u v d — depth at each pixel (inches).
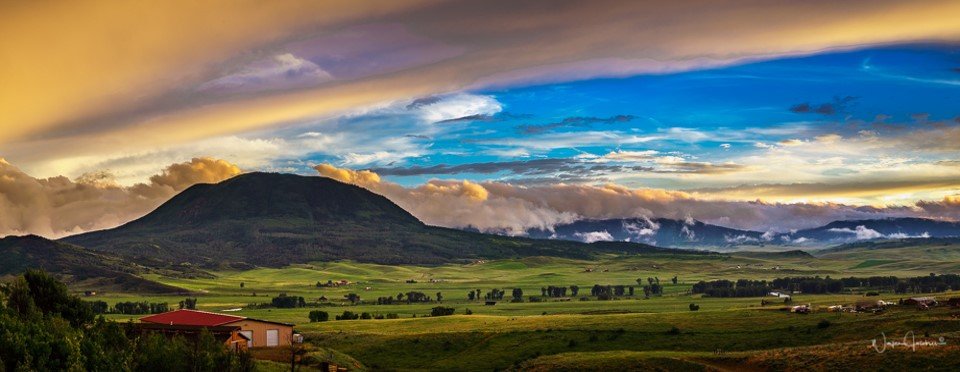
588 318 7593.5
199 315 6131.9
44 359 3420.3
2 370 3297.2
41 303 4480.8
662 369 4972.9
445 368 6038.4
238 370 4065.0
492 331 6919.3
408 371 6013.8
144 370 3796.8
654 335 6382.9
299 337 6259.8
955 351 4338.1
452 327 7549.2
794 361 4753.9
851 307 7224.4
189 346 3971.5
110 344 3929.6
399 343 6761.8
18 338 3420.3
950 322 5575.8
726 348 5895.7
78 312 4606.3
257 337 6018.7
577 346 6254.9
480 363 6092.5
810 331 6038.4
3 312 3683.6
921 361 4286.4
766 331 6210.6
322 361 5487.2
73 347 3538.4
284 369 4950.8
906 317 6058.1
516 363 5959.6
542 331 6761.8
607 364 5201.8
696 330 6451.8
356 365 5989.2
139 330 5078.7
